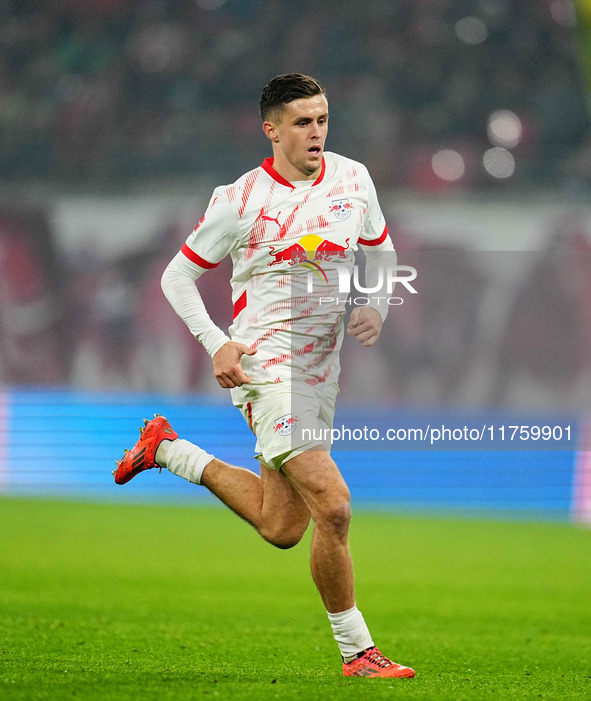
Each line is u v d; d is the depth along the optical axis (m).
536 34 80.00
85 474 63.00
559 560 32.69
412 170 70.62
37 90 80.44
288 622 19.75
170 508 48.88
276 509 13.02
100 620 18.92
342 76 78.31
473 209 64.94
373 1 81.62
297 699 10.45
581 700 11.38
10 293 67.06
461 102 76.94
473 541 38.06
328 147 73.56
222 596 23.69
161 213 67.44
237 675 12.52
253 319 12.85
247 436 63.38
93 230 67.44
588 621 21.08
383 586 26.44
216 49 80.88
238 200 12.70
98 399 64.69
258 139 73.31
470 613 22.08
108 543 34.44
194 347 65.50
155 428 13.69
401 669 12.53
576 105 76.12
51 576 26.14
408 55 79.12
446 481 57.16
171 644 16.00
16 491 59.97
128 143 71.75
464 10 80.94
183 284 13.01
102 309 66.62
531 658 15.75
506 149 72.69
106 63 81.12
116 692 10.67
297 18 81.56
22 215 67.62
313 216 12.72
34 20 84.00
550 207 64.88
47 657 13.91
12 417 63.72
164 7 83.25
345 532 12.16
